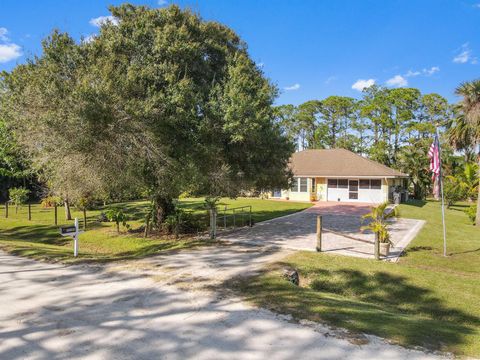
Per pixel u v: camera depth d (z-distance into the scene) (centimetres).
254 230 1419
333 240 1208
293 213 2052
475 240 1312
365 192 2833
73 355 392
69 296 601
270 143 1331
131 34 1215
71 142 997
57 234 1608
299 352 398
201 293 622
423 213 2234
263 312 526
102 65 1059
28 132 1071
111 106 998
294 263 880
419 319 537
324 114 5412
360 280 815
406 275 841
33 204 2984
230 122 1128
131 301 577
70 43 1152
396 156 3794
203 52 1339
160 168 1153
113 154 1089
